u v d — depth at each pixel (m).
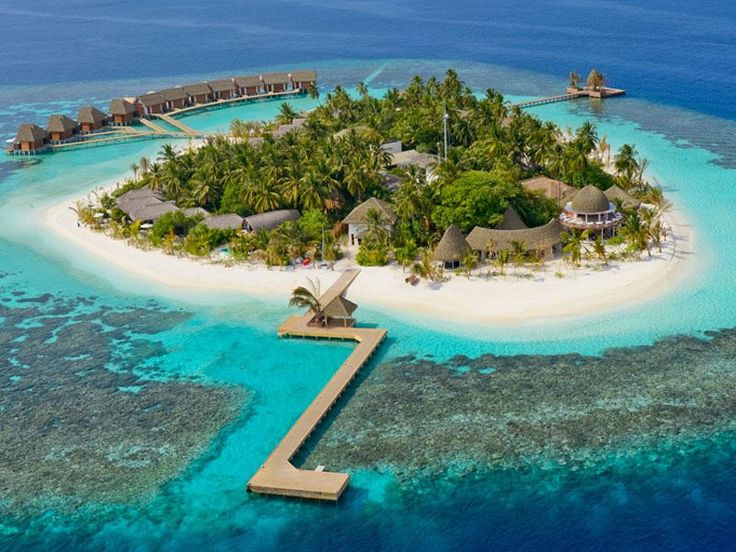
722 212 117.25
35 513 64.12
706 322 84.81
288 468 66.06
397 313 92.00
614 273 97.69
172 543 60.53
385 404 74.69
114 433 73.44
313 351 86.12
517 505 61.34
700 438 66.62
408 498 62.81
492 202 105.19
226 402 77.38
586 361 78.88
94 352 88.81
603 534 58.25
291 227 108.12
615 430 68.19
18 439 73.25
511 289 95.31
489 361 80.31
